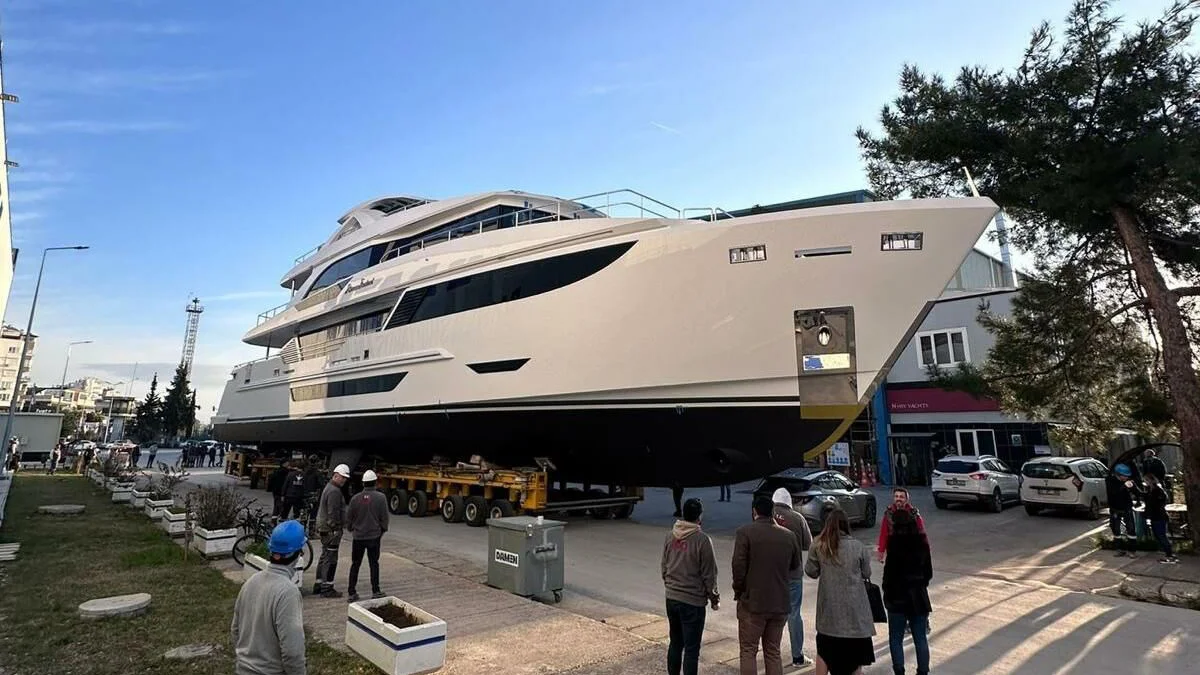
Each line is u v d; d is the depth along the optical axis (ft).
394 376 46.93
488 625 19.43
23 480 76.43
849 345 30.55
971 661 17.33
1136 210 36.63
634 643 17.78
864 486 76.69
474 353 40.52
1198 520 32.50
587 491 48.06
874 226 30.22
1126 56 33.68
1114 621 21.18
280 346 74.23
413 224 52.47
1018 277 45.01
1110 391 41.81
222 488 34.94
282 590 9.73
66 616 19.75
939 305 77.25
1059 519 47.09
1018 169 38.52
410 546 33.73
